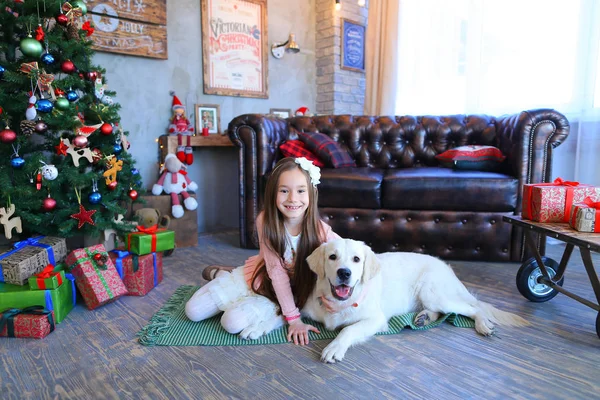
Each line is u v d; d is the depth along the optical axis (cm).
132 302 198
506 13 331
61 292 176
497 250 258
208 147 367
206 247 306
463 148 290
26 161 199
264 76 397
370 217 270
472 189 252
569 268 247
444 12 381
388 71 416
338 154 303
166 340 156
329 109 439
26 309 166
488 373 133
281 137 319
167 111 340
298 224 168
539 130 249
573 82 300
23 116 210
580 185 186
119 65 311
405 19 407
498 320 168
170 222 300
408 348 150
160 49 324
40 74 195
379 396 121
